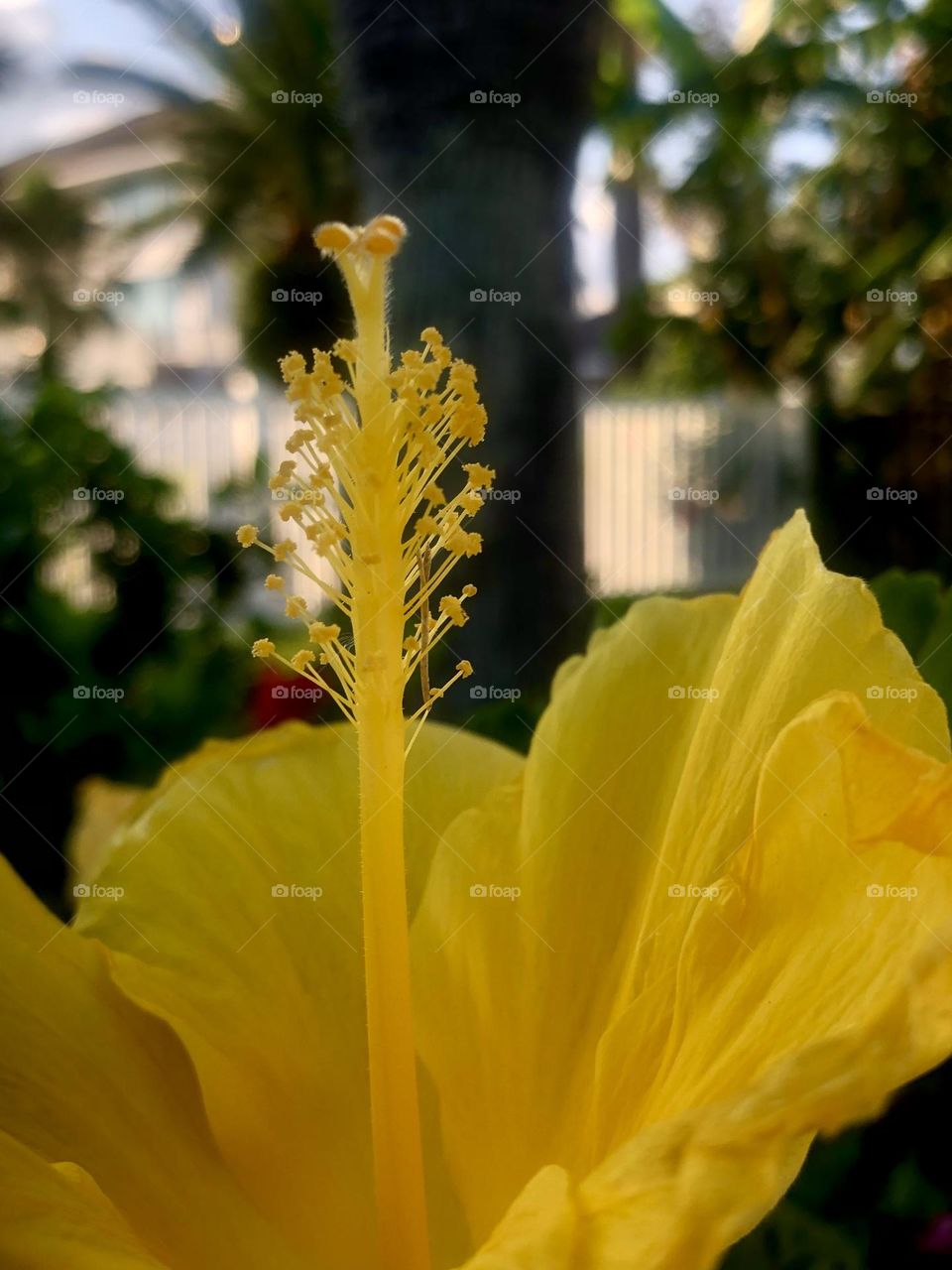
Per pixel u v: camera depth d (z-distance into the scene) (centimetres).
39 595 20
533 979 8
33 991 8
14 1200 6
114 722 19
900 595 10
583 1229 5
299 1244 8
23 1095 7
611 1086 7
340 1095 8
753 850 7
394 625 7
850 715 6
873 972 6
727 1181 5
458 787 10
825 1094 5
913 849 6
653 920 8
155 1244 7
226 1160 8
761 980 6
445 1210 8
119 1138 7
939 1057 5
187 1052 8
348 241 7
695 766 8
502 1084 8
